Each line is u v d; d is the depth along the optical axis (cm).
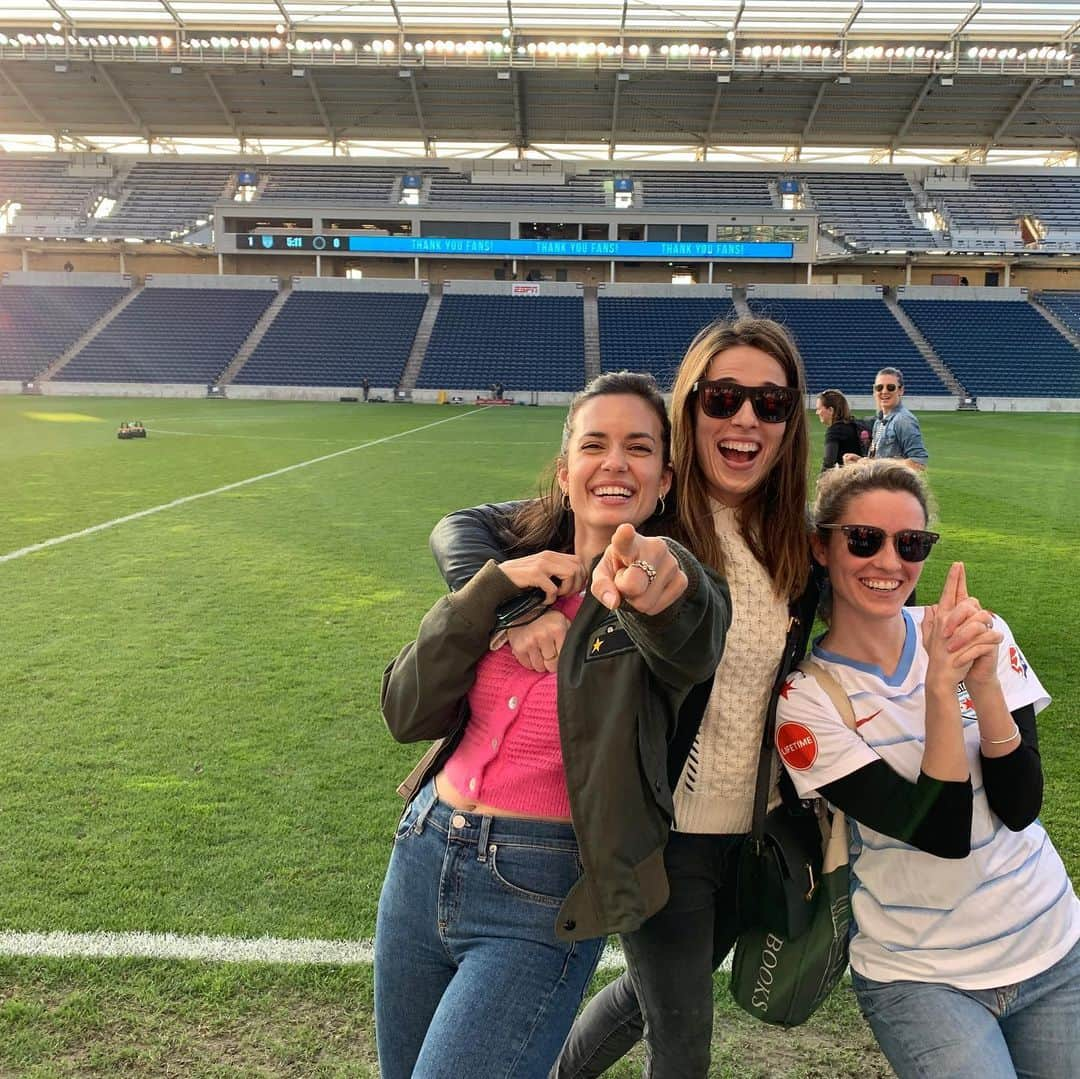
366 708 543
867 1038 280
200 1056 262
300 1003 285
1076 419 3288
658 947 195
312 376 4012
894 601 197
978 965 184
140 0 3894
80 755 471
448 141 4800
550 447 2117
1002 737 186
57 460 1752
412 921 187
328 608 761
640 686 168
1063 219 4512
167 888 347
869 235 4469
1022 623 730
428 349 4169
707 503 205
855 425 682
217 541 1029
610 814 165
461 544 206
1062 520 1216
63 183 4725
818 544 209
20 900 338
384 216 4409
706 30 4009
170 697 557
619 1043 227
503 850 177
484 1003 167
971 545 1048
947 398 3734
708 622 161
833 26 3953
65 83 4325
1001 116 4447
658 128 4631
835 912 195
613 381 188
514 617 175
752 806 201
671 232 4416
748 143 4772
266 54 4069
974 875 187
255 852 376
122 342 4162
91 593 800
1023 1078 188
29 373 3984
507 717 180
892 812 182
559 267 4709
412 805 198
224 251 4456
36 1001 284
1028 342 4103
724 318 211
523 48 4072
